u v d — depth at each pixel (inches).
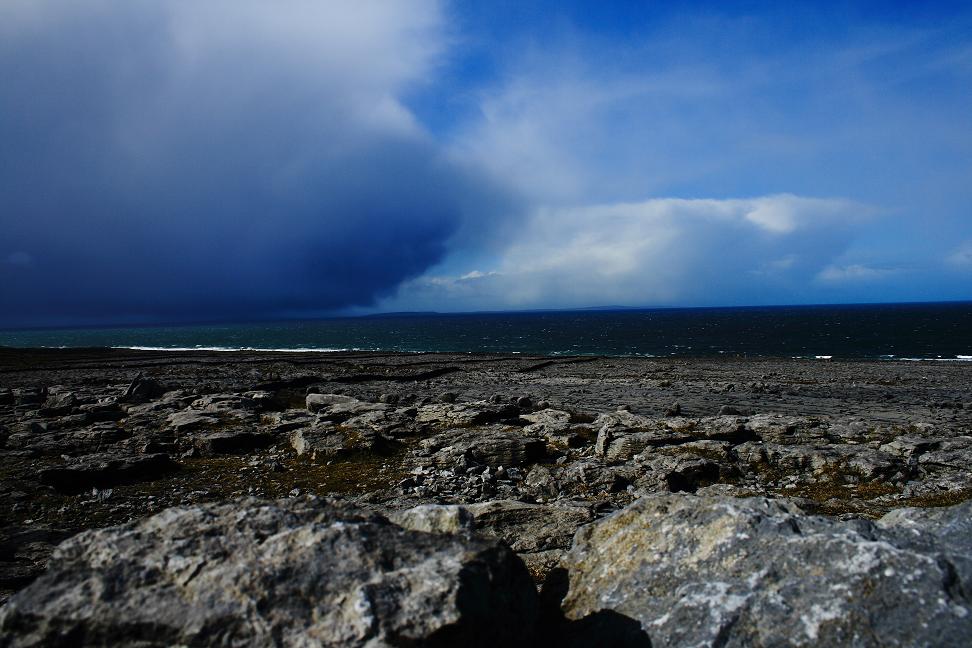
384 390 1787.6
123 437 899.4
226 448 852.0
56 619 183.5
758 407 1387.8
